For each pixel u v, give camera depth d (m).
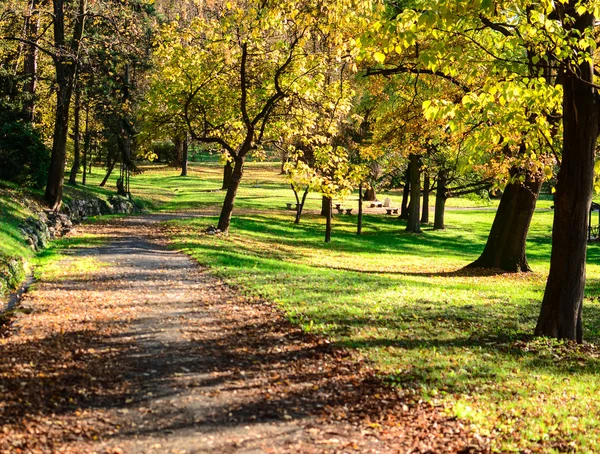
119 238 26.48
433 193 81.44
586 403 8.73
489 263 27.75
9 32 30.69
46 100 39.12
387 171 45.16
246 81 28.89
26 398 7.59
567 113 11.98
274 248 31.48
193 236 28.34
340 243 38.34
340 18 17.78
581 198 12.23
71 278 16.56
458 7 10.18
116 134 44.88
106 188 48.91
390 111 27.45
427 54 10.45
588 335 14.32
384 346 11.07
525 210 27.12
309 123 28.95
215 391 8.43
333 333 11.77
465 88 18.97
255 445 6.70
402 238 43.62
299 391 8.59
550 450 6.80
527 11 10.84
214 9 26.91
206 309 13.63
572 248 12.48
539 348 11.88
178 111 29.39
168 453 6.39
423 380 9.26
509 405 8.30
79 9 29.00
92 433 6.78
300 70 26.91
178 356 9.98
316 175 27.55
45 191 29.92
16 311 12.30
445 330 12.87
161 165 87.50
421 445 6.87
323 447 6.72
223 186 64.88
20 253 18.27
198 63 28.08
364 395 8.52
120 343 10.54
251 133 28.92
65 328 11.27
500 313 15.38
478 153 15.71
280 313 13.41
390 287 18.39
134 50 29.67
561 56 10.54
